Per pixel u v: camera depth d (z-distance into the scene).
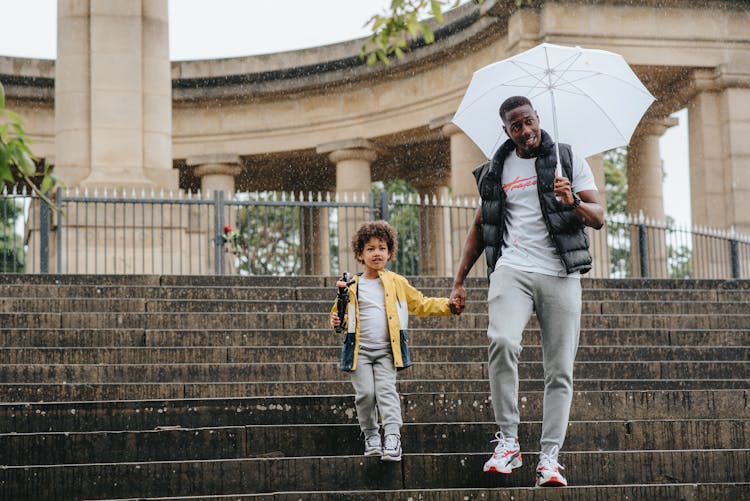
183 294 12.30
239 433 7.41
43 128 28.62
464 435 7.50
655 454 7.21
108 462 7.27
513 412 6.61
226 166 28.88
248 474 6.94
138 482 6.83
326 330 11.02
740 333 11.53
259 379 9.92
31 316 11.12
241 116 28.91
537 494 6.60
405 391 9.23
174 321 11.36
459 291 7.06
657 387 9.67
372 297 7.13
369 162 27.66
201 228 19.53
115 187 19.17
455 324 11.77
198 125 29.12
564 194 6.34
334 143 27.36
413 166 30.92
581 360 10.56
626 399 8.29
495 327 6.55
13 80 28.20
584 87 6.95
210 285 12.95
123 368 9.80
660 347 10.73
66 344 10.63
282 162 30.27
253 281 13.01
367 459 6.99
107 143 19.55
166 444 7.34
